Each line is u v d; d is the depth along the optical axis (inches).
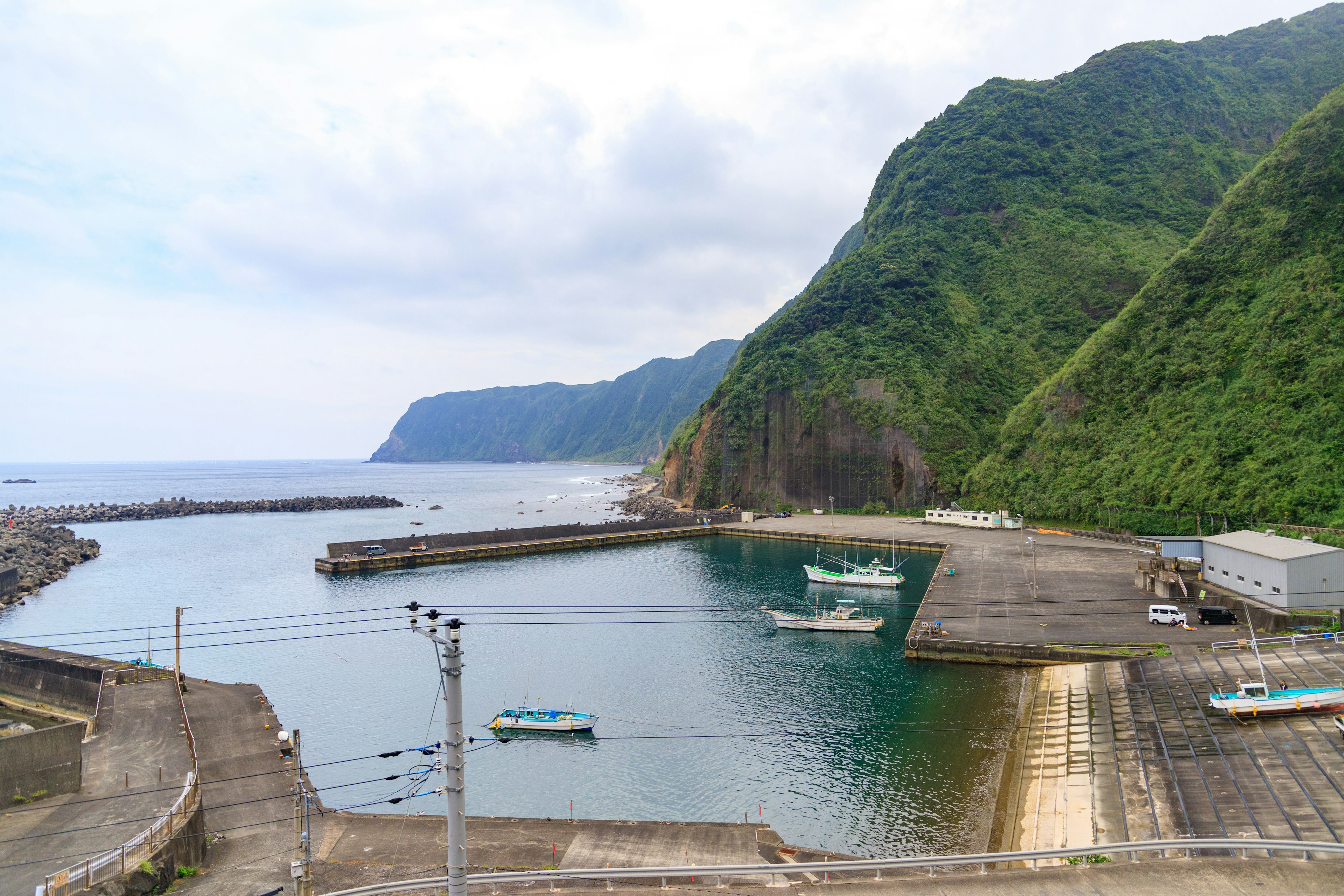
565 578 4510.3
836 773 1843.0
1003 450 6220.5
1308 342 4443.9
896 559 4896.7
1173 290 5433.1
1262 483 4141.2
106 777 1558.8
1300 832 1269.7
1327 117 5044.3
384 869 1285.7
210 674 2701.8
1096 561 4104.3
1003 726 2076.8
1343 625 2487.7
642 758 1978.3
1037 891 1075.3
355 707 2348.7
